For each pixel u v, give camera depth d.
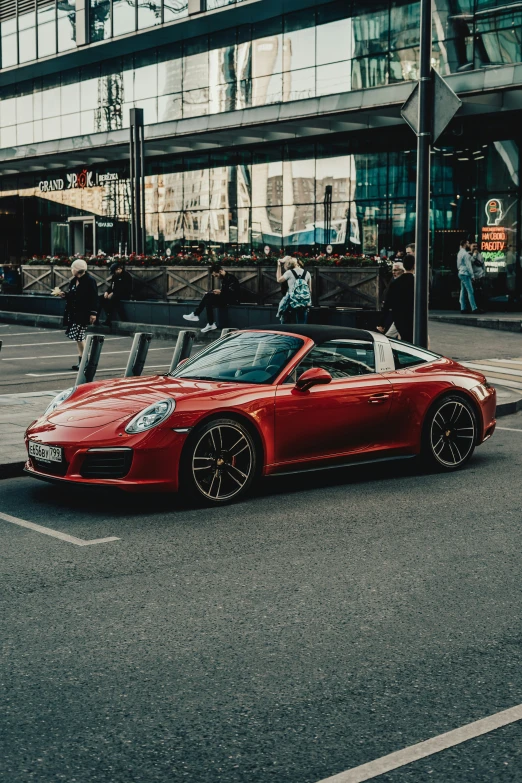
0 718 3.62
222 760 3.28
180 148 31.64
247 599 5.05
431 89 11.70
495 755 3.32
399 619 4.74
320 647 4.36
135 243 27.38
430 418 8.39
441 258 25.88
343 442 7.85
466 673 4.05
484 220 25.03
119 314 22.12
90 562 5.76
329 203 28.22
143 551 6.01
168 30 30.64
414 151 26.09
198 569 5.61
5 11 37.50
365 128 26.09
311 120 25.86
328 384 7.81
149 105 33.72
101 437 6.94
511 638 4.48
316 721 3.58
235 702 3.75
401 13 25.67
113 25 32.59
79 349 15.16
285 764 3.25
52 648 4.35
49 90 38.22
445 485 8.02
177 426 6.98
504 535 6.39
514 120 24.17
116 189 35.50
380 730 3.51
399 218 26.58
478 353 17.17
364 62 26.70
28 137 39.56
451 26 24.66
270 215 30.00
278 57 29.00
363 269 17.97
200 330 19.58
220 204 31.59
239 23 29.80
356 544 6.17
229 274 19.64
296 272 16.58
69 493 7.75
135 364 10.98
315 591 5.19
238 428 7.27
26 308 24.67
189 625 4.66
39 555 5.92
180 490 7.07
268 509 7.17
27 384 13.56
